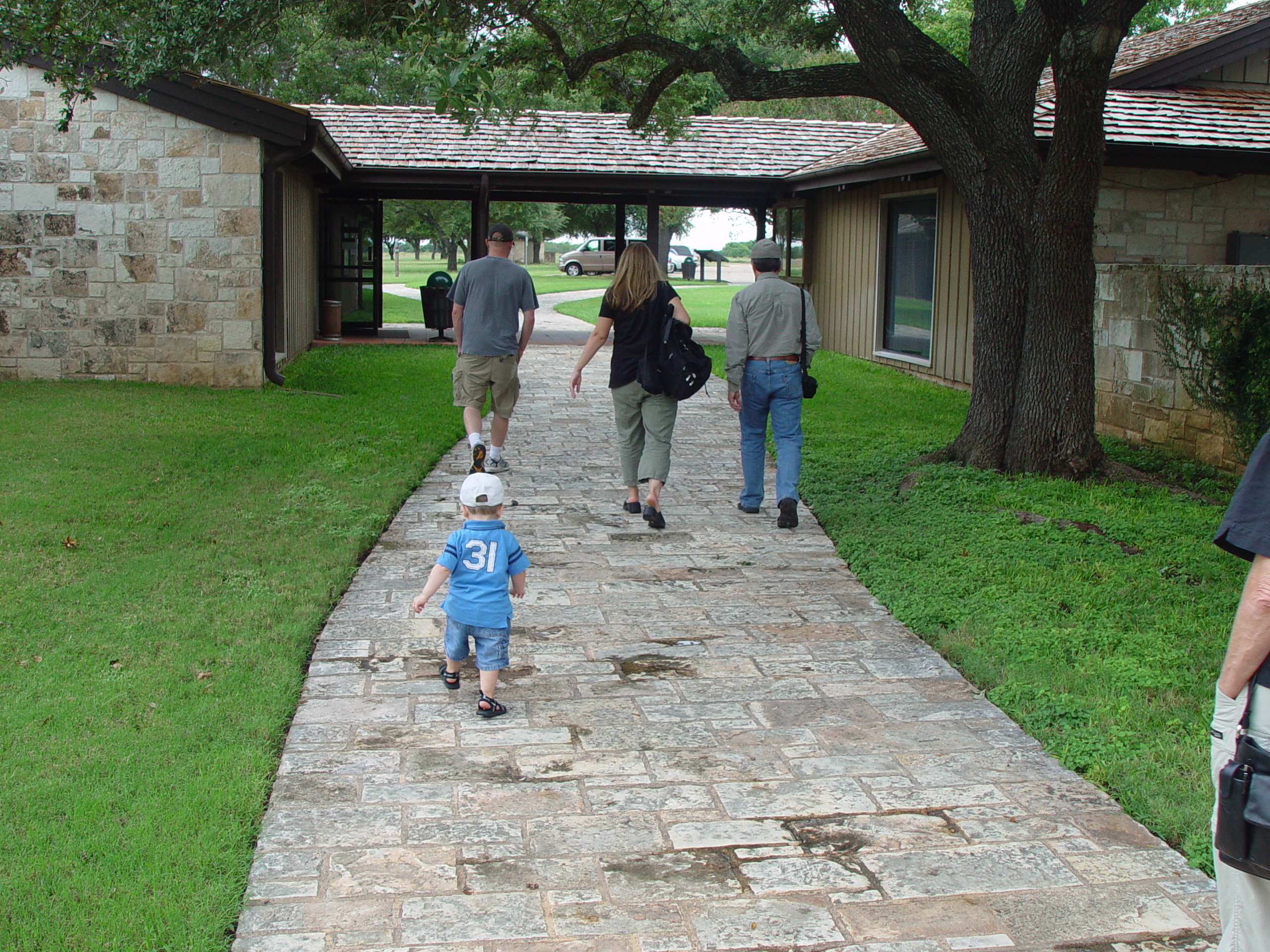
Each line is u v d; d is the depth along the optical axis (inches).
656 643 212.1
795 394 293.9
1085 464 337.1
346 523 277.6
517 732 171.2
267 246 490.0
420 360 620.4
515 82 536.4
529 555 268.4
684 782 156.2
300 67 1185.4
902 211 633.6
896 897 128.8
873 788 155.3
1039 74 348.8
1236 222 505.7
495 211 1798.7
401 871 131.9
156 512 277.7
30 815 136.0
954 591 236.8
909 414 475.2
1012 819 147.3
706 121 829.2
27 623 200.4
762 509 316.2
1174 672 190.2
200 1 339.6
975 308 353.7
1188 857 137.6
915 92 338.3
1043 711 177.6
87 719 162.9
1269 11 547.8
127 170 477.7
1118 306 411.5
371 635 210.4
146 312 486.3
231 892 124.4
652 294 282.7
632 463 299.9
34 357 486.0
